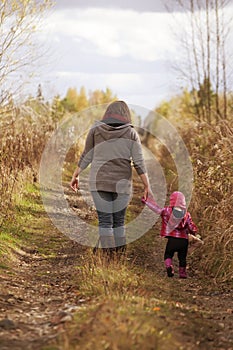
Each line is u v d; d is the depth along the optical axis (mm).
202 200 10469
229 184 9523
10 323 5504
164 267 8781
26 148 13664
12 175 11406
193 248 8586
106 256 8070
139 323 5082
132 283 7066
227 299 7227
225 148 9953
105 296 6289
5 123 12914
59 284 7406
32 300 6594
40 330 5422
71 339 4906
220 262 8469
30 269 8242
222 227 8781
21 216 11250
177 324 5602
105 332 4812
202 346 5227
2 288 6945
